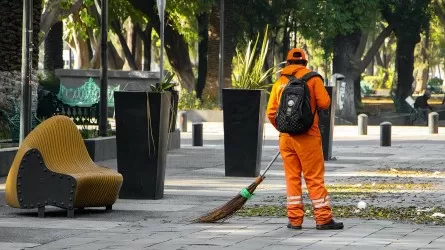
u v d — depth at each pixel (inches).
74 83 1941.4
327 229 501.4
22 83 784.3
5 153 794.2
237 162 814.5
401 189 716.7
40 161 548.1
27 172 550.0
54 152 555.5
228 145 813.2
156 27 2113.7
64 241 463.2
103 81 1010.7
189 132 1508.4
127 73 1919.3
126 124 643.5
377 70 4667.8
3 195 660.1
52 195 548.1
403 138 1406.3
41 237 476.1
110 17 2192.4
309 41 2672.2
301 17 2164.1
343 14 2100.1
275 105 511.2
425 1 2358.5
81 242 460.4
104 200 566.3
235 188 723.4
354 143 1289.4
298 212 503.8
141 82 1919.3
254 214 559.8
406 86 2513.5
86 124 1152.2
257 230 500.1
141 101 642.2
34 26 1003.9
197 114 1863.9
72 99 1641.2
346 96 2229.3
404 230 499.8
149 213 570.3
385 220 538.6
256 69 814.5
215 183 760.3
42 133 554.9
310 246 448.5
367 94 3875.5
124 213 569.3
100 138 970.1
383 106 2962.6
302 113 497.0
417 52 4173.2
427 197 661.3
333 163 971.3
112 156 986.7
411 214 563.2
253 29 2166.6
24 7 775.7
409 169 900.6
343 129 1658.5
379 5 2203.5
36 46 1008.2
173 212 576.1
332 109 999.6
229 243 457.4
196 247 445.4
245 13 2145.7
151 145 642.2
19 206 550.6
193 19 2249.0
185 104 1948.8
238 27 2148.1
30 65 781.9
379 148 1194.0
